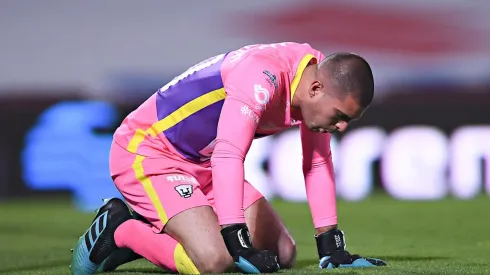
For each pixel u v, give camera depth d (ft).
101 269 46.80
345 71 40.06
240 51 42.98
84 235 46.01
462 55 126.21
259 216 46.88
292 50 42.47
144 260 54.90
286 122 42.50
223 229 40.01
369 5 125.59
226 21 125.90
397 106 124.67
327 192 46.44
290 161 118.01
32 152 120.37
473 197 120.06
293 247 46.93
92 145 118.32
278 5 125.08
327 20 125.18
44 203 124.77
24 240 78.33
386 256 56.18
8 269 54.90
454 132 124.88
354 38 125.59
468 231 78.18
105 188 117.70
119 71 125.59
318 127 41.60
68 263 57.77
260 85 40.32
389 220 91.35
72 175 118.93
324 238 46.29
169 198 43.14
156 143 44.78
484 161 120.88
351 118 40.88
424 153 120.67
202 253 41.39
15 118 124.26
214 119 43.42
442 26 126.00
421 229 81.00
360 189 120.06
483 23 126.31
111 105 122.11
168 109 44.45
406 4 125.70
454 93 125.70
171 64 126.31
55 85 124.47
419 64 126.00
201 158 45.27
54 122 119.65
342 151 120.57
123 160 45.16
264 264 39.68
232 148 39.81
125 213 45.24
